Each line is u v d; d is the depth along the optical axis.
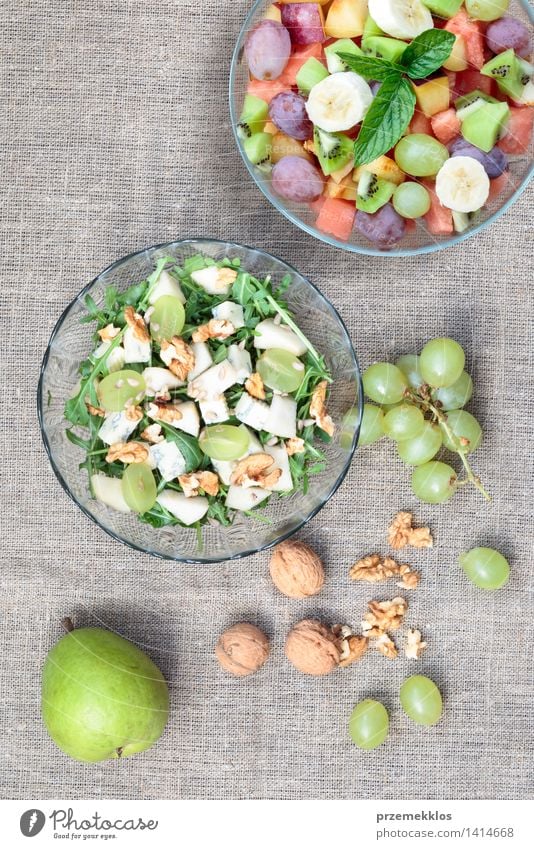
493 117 0.92
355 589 1.03
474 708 1.04
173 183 1.01
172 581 1.02
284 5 0.92
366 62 0.90
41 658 1.02
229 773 1.03
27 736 1.02
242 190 1.01
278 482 0.92
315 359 0.93
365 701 1.01
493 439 1.03
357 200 0.94
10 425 1.01
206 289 0.93
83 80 1.01
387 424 0.97
